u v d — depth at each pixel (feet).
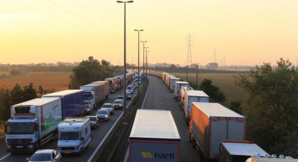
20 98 112.68
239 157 46.32
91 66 285.64
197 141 73.67
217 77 533.14
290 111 77.82
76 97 119.34
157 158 43.14
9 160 68.64
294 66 81.66
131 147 43.29
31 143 74.28
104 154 63.00
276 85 78.18
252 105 82.84
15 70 572.92
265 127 78.54
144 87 289.33
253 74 84.12
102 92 187.01
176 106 172.24
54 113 91.25
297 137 59.06
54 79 389.80
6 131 74.28
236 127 58.54
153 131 47.47
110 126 114.32
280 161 34.53
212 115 59.62
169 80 274.98
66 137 72.64
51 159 57.93
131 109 142.51
